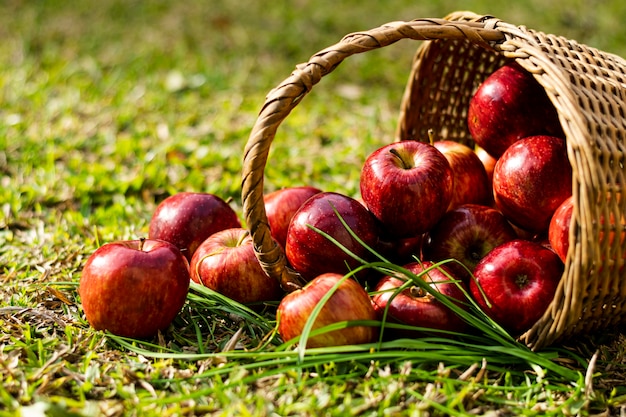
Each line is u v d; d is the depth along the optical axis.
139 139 1.83
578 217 1.28
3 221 1.59
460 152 1.45
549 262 1.34
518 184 1.37
